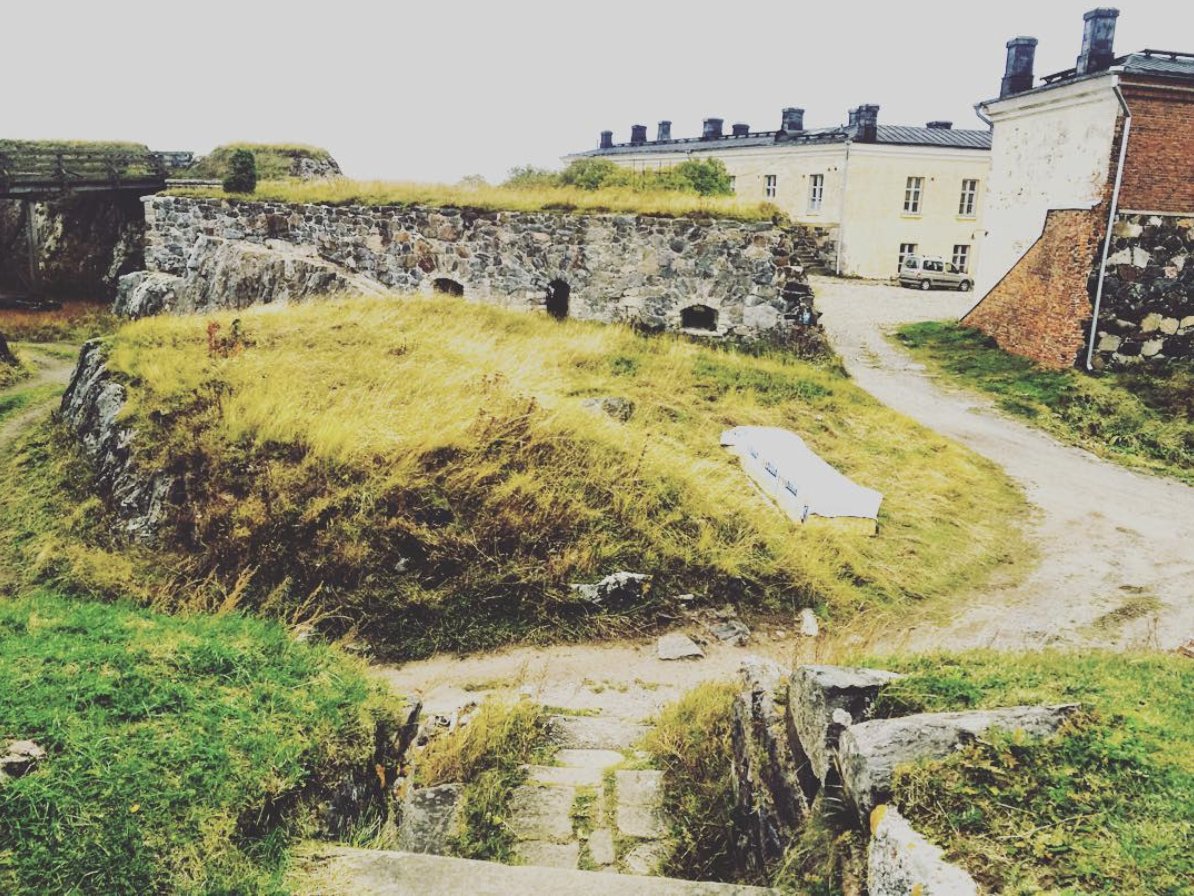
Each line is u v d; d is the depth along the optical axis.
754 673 5.29
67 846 3.15
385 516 8.30
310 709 4.43
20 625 4.99
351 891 3.34
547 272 17.95
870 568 9.38
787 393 14.55
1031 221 19.23
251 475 8.64
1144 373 16.91
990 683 4.15
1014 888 2.69
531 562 8.28
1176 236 17.03
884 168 32.91
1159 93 16.59
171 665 4.52
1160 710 3.96
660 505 9.26
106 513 9.12
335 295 17.34
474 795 4.82
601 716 6.52
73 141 33.59
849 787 3.43
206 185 29.48
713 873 4.52
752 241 16.91
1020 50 20.45
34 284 26.52
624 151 46.44
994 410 16.03
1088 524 11.16
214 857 3.32
